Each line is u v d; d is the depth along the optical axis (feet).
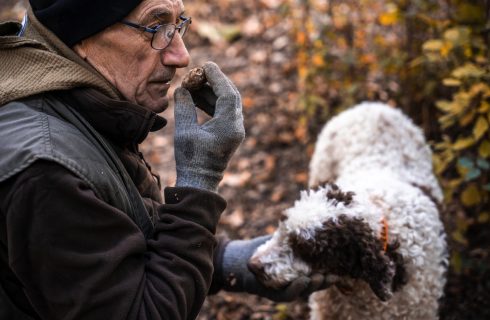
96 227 4.68
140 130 5.31
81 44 5.30
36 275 4.64
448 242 10.03
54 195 4.54
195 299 5.23
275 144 15.98
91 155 4.94
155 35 5.41
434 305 9.39
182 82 6.00
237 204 14.33
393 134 11.34
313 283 7.93
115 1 5.11
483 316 10.68
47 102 5.04
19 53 5.11
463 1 12.16
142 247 5.03
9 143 4.66
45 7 5.25
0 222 4.73
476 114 10.96
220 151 5.56
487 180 11.96
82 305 4.57
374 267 7.75
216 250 7.97
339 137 11.77
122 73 5.42
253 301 11.69
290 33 17.69
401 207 9.03
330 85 15.20
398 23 14.20
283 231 8.06
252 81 18.26
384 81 15.53
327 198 8.36
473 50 11.87
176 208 5.23
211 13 22.34
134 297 4.81
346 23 15.14
